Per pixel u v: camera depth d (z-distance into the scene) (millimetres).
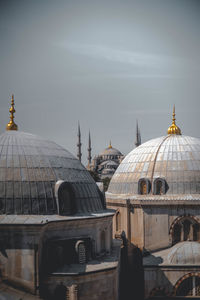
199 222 39312
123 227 42750
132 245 41344
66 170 32250
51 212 29078
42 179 29859
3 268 26500
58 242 28609
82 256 29438
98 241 31516
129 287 39531
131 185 44156
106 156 161250
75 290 26766
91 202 32750
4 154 30578
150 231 39938
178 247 37312
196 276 35438
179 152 43906
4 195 28375
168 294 35656
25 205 28453
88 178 34875
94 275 27672
